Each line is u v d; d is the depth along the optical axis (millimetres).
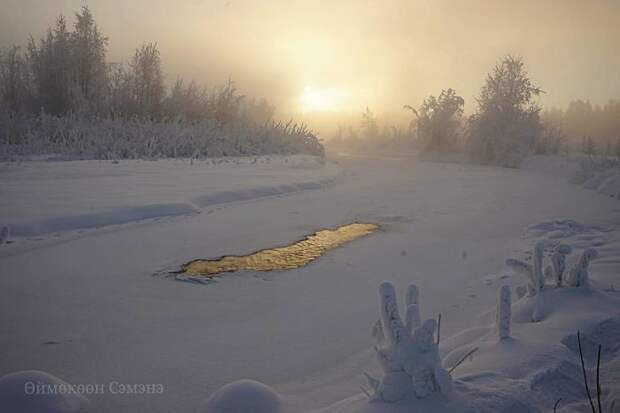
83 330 4520
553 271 4902
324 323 4898
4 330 4449
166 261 6992
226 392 2961
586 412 2615
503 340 3463
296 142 30766
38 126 23219
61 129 22375
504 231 9875
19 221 8047
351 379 3646
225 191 12602
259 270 6809
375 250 8172
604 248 7316
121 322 4762
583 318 3803
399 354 2607
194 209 10828
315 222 10477
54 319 4754
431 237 9281
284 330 4691
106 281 5996
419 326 2727
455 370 3066
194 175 15852
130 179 14039
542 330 3656
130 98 28578
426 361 2564
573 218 11148
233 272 6664
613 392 2771
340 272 6828
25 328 4512
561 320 3824
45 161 18094
